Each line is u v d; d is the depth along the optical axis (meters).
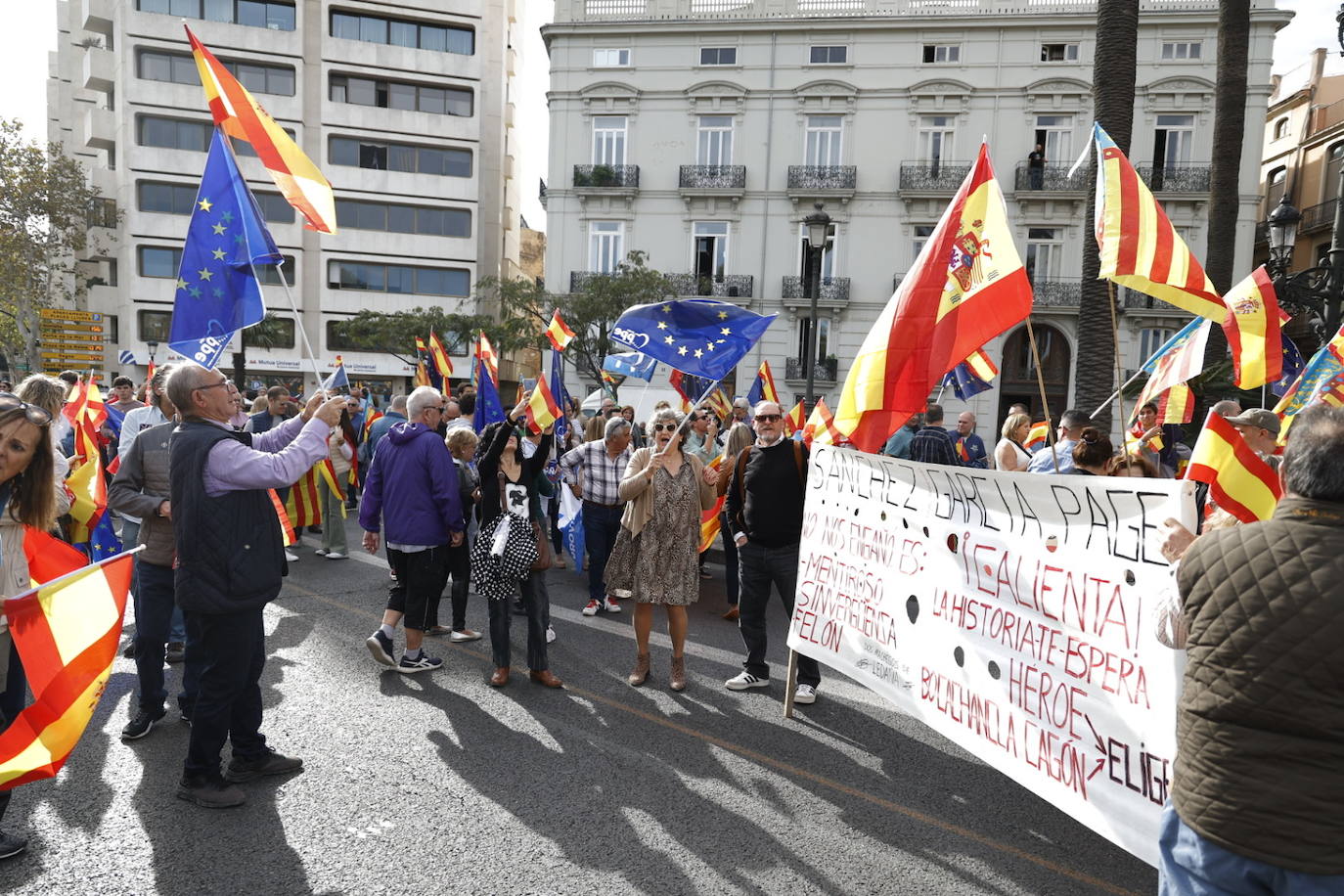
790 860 3.25
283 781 3.82
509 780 3.88
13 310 34.00
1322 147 28.89
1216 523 3.23
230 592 3.40
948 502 3.78
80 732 2.75
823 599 4.68
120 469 4.23
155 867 3.09
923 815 3.64
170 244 37.62
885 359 3.82
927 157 28.33
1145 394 5.91
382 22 39.75
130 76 36.53
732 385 29.72
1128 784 2.84
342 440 8.91
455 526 5.30
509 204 47.56
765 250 29.31
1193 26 26.70
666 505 5.13
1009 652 3.39
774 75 28.86
